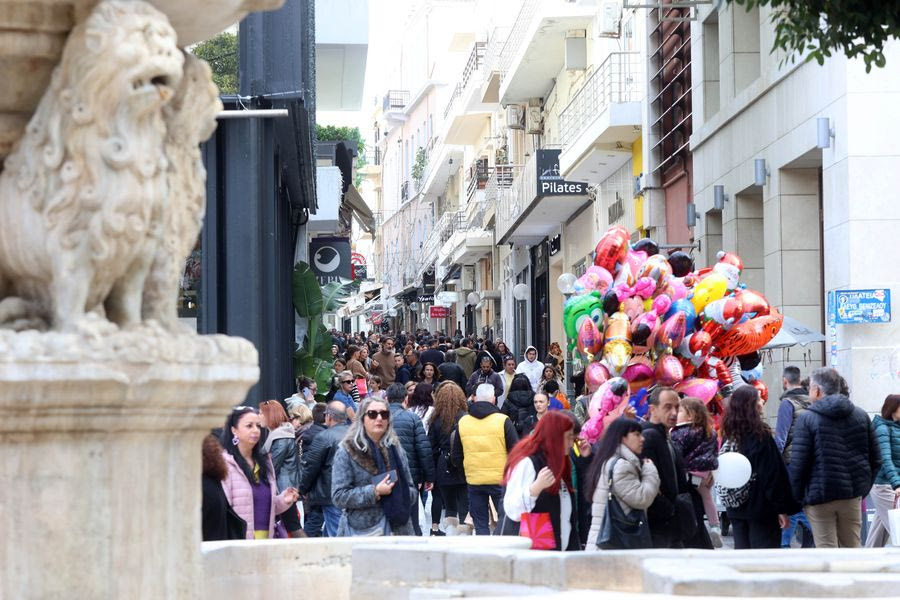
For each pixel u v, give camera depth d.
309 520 16.12
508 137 70.69
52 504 5.02
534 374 33.34
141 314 5.28
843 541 14.95
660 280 20.80
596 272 20.78
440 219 99.75
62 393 4.89
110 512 5.12
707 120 33.69
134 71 4.85
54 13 5.05
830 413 14.70
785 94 27.52
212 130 5.55
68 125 4.94
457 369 28.53
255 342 23.38
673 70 37.69
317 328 35.75
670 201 38.56
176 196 5.35
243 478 12.41
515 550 7.16
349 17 36.03
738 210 31.33
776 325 21.23
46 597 5.01
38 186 5.03
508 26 67.25
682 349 20.58
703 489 15.69
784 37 16.16
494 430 17.91
